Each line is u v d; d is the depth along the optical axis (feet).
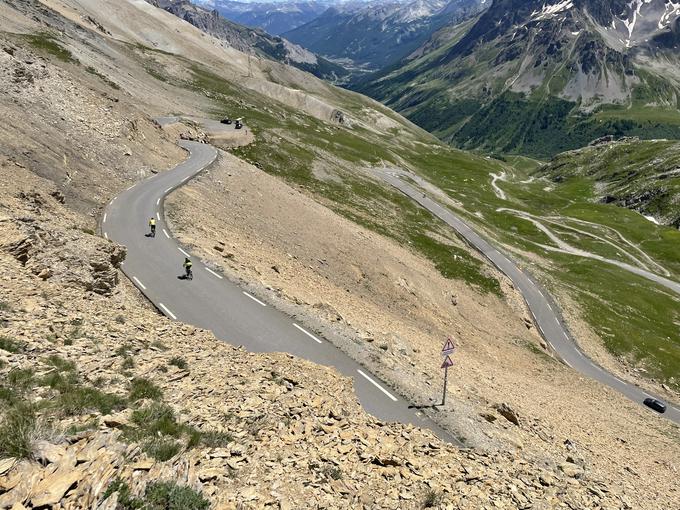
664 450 136.98
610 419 150.82
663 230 538.47
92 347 52.03
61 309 59.82
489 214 497.05
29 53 198.49
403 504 40.50
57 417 35.58
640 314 320.91
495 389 114.93
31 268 70.03
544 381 183.73
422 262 274.77
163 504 29.71
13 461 27.99
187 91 489.26
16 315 53.36
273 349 85.92
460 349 168.14
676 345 281.95
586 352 255.70
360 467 44.50
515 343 228.84
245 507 32.81
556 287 322.34
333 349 89.61
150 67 522.88
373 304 178.70
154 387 47.06
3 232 73.05
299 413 51.75
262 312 100.48
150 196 165.68
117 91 323.98
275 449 42.88
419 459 50.24
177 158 230.68
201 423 43.19
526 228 475.72
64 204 125.59
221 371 57.57
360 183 382.83
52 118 168.35
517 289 301.43
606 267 402.52
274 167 337.31
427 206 403.75
